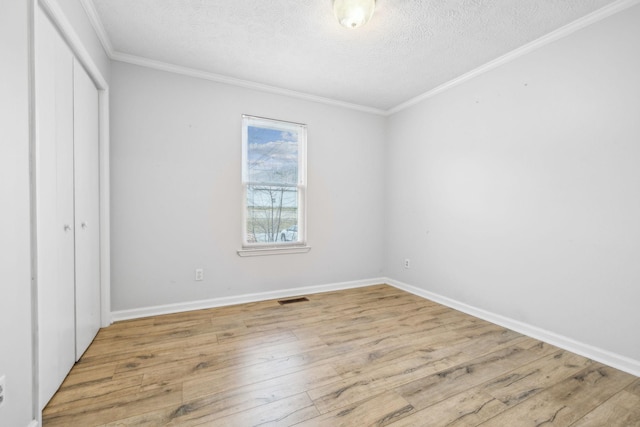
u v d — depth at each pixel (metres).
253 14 1.96
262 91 3.10
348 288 3.66
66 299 1.64
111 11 1.92
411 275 3.50
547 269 2.19
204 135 2.82
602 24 1.88
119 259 2.50
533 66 2.27
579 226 2.01
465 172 2.84
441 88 3.06
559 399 1.50
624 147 1.79
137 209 2.56
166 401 1.46
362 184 3.76
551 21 1.99
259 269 3.13
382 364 1.84
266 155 3.18
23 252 1.14
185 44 2.33
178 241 2.73
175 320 2.54
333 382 1.64
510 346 2.11
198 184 2.80
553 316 2.15
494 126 2.56
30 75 1.19
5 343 1.04
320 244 3.49
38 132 1.23
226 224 2.94
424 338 2.23
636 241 1.75
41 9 1.33
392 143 3.80
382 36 2.19
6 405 1.04
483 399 1.50
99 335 2.21
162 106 2.64
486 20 1.98
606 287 1.88
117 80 2.47
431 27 2.07
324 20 2.02
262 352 1.98
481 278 2.68
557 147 2.12
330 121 3.52
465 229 2.83
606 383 1.65
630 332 1.77
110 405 1.42
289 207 3.32
